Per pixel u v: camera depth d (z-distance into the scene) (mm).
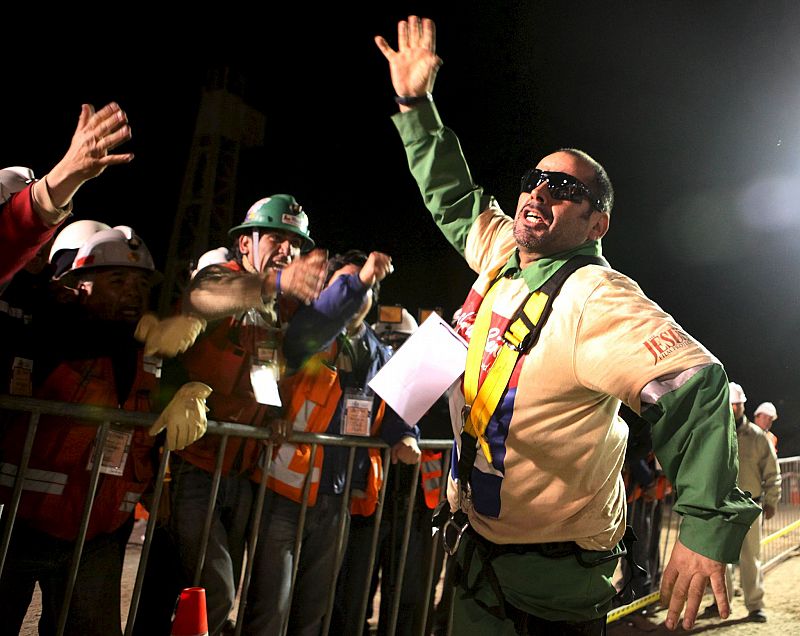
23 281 2078
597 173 1917
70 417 1950
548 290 1792
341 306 2391
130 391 2193
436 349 2029
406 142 2469
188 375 2502
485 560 1868
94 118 1587
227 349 2455
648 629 4730
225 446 2346
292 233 2789
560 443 1747
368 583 2961
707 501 1478
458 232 2408
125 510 2164
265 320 2521
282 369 2535
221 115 21609
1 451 1979
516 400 1768
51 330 2082
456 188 2428
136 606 2127
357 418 2852
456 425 2004
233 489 2514
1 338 1991
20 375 2012
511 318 1837
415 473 3020
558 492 1771
